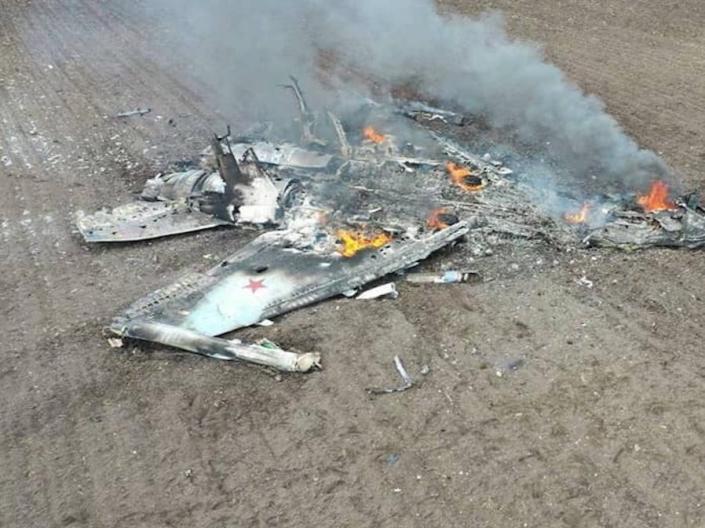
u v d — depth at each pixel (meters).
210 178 11.42
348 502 6.66
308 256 9.71
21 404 7.94
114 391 8.05
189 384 8.09
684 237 9.91
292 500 6.71
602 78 16.14
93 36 20.78
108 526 6.56
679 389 7.69
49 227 11.27
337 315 8.97
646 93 15.26
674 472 6.78
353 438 7.31
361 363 8.24
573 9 20.89
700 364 8.02
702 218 10.09
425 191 11.16
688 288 9.23
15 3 24.03
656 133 13.47
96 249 10.62
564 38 18.78
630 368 8.00
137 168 13.05
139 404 7.86
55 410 7.84
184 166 12.91
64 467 7.16
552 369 8.04
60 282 9.91
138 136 14.37
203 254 10.28
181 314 8.78
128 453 7.29
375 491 6.75
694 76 16.02
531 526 6.36
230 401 7.84
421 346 8.45
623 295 9.16
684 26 19.14
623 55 17.45
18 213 11.70
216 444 7.34
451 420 7.46
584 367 8.04
